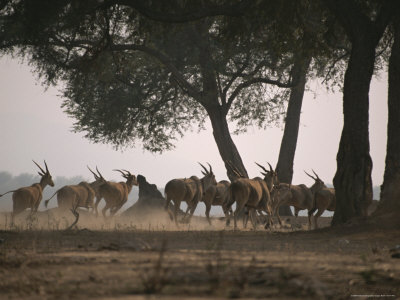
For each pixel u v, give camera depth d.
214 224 103.81
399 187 64.31
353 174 68.12
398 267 27.06
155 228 81.56
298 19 88.69
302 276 21.33
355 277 23.42
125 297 16.53
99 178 112.25
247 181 85.94
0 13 94.75
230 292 17.69
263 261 27.56
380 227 57.31
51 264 25.72
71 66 120.38
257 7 83.12
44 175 96.31
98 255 29.83
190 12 83.12
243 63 133.12
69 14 91.00
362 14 70.56
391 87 71.62
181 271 22.33
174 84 141.62
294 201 101.94
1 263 25.80
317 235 56.66
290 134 145.00
